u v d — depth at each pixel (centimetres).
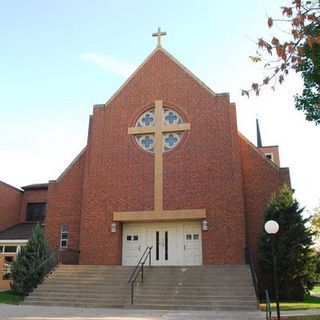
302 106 1325
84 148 2578
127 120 2469
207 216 2180
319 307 1606
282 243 1948
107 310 1516
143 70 2561
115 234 2259
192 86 2441
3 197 3077
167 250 2256
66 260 2231
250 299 1587
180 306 1562
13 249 2755
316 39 657
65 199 2494
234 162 2233
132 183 2328
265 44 675
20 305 1692
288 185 2256
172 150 2339
